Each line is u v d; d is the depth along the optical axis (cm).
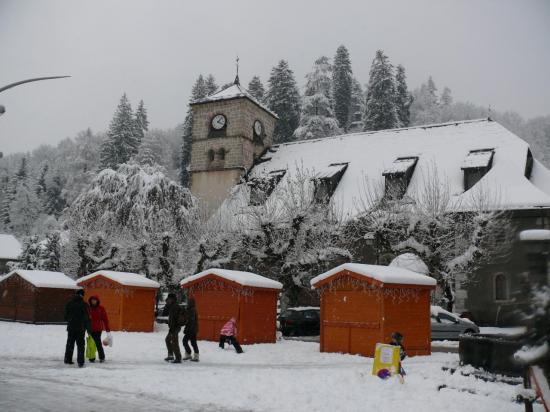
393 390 1101
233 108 4978
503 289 2972
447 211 3080
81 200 3669
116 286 2469
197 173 5041
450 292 2878
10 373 1192
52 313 2742
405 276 1784
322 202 3466
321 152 4600
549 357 688
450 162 3778
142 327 2494
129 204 3559
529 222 3042
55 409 847
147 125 8531
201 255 3222
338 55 7569
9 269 6397
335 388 1115
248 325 2103
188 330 1569
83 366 1332
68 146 13562
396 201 3170
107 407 885
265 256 3022
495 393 1045
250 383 1155
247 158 4947
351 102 7800
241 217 3384
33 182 11338
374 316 1756
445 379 1180
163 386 1094
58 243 5084
